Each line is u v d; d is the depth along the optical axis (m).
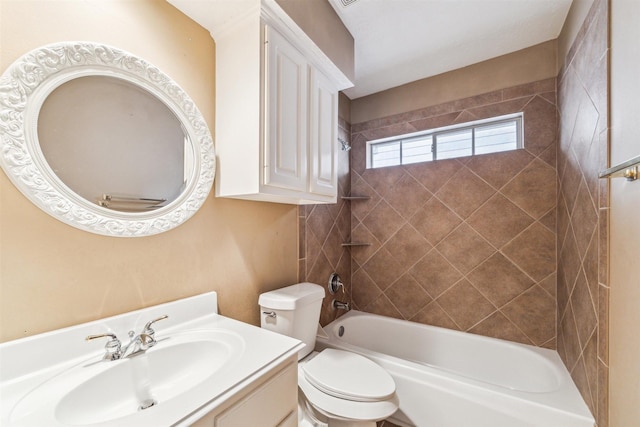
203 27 1.15
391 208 2.20
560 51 1.56
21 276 0.69
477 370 1.76
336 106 1.53
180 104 1.03
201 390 0.61
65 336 0.74
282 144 1.12
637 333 0.76
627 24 0.83
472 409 1.18
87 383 0.67
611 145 0.93
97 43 0.81
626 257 0.83
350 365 1.26
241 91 1.08
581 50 1.21
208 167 1.12
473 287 1.87
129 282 0.90
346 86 1.59
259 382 0.70
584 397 1.12
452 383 1.25
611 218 0.93
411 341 2.00
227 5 1.02
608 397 0.93
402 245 2.14
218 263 1.20
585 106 1.17
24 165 0.68
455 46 1.69
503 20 1.46
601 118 1.00
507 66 1.77
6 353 0.64
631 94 0.81
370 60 1.83
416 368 1.35
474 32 1.56
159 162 0.97
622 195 0.86
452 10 1.39
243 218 1.33
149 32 0.96
